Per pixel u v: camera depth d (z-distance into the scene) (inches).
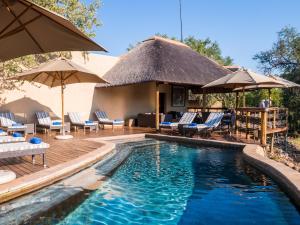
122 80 653.3
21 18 178.1
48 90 610.9
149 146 441.4
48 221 162.2
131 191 222.4
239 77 477.7
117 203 195.8
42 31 191.5
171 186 235.6
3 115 515.2
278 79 627.2
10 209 175.9
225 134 510.3
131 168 297.3
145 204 195.2
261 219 170.1
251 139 445.4
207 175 270.2
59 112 629.9
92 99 689.6
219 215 176.6
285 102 848.3
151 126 681.0
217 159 340.2
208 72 747.4
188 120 553.6
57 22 171.5
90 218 170.1
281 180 224.8
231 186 235.6
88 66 698.2
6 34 190.5
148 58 692.1
